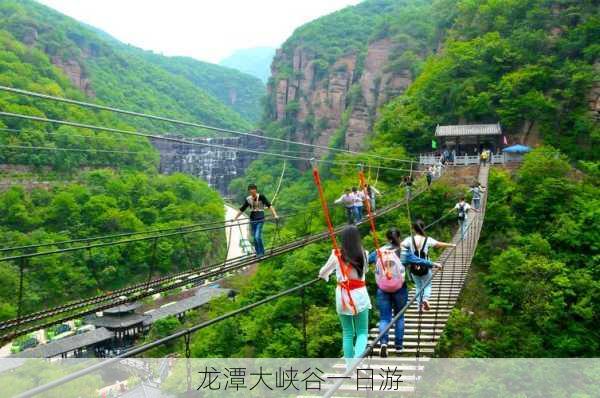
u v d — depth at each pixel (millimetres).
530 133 47875
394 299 9008
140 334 48906
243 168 157500
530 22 55844
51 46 127188
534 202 30828
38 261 52594
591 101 45062
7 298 46656
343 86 142000
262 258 14086
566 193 30578
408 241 10492
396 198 36531
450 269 21156
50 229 63344
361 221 23047
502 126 50062
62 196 65062
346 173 49344
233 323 28266
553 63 50188
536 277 23906
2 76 88500
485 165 41625
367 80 122000
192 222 75562
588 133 43438
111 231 65188
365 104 120750
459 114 52000
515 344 21422
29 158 69625
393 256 8797
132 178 82625
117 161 88438
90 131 84062
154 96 181375
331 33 160375
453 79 56000
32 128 71188
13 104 70500
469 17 67625
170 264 66812
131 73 186250
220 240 80562
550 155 35375
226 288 53406
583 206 29359
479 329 22141
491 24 61500
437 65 61750
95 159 83312
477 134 48781
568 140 44156
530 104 46719
